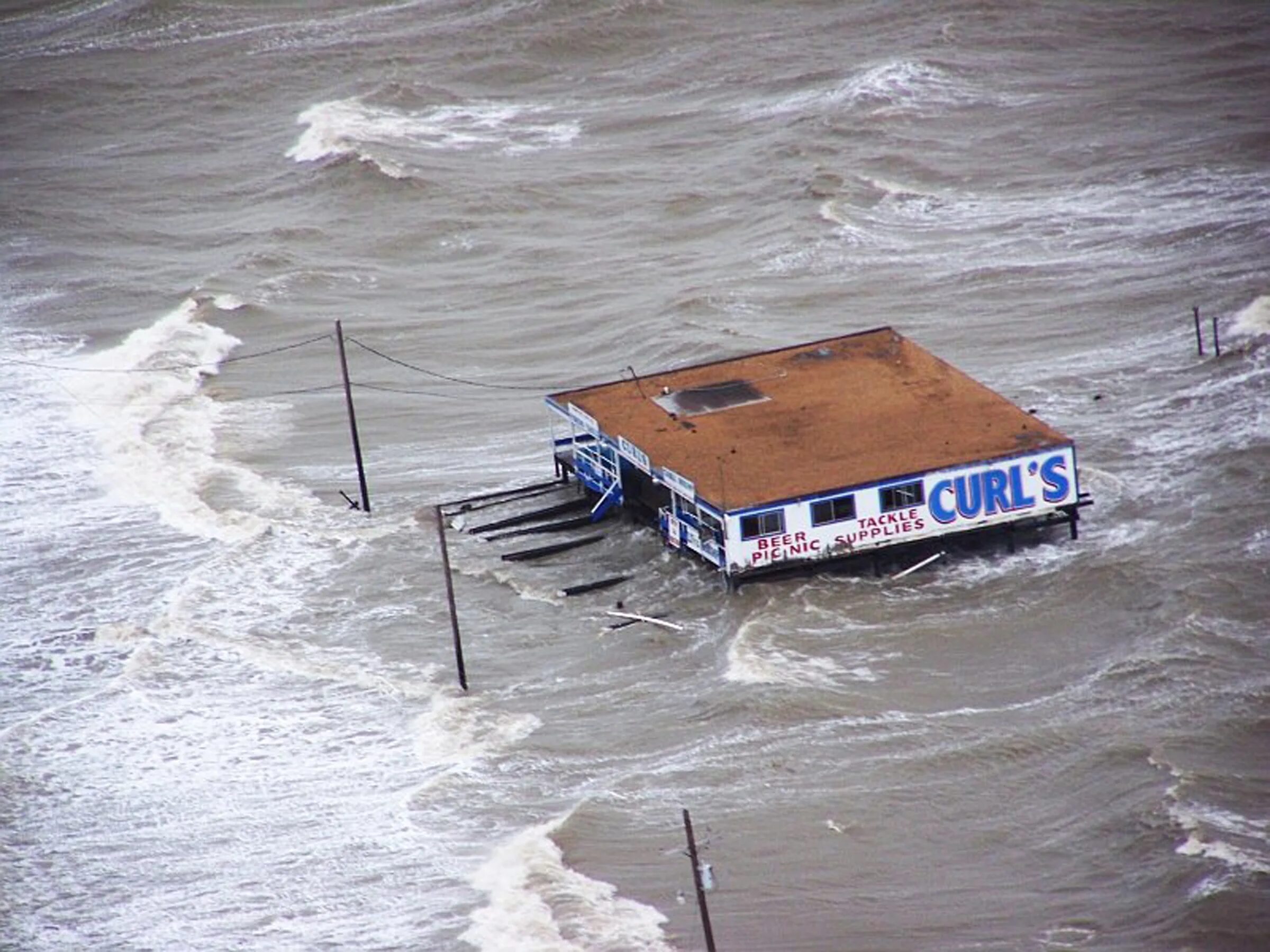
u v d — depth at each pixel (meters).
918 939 189.12
